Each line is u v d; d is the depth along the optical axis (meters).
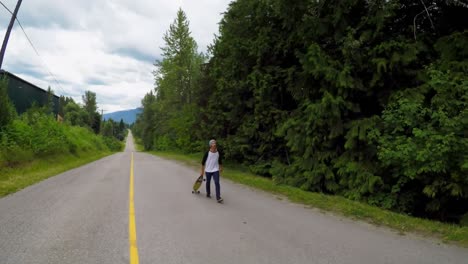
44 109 29.72
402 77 9.90
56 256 4.68
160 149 69.81
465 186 7.88
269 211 7.90
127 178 14.45
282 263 4.49
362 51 9.68
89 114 106.94
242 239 5.56
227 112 19.11
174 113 40.28
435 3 10.01
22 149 18.55
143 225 6.39
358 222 6.89
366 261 4.61
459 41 8.55
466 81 7.73
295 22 12.03
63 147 26.73
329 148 11.41
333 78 9.92
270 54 15.23
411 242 5.50
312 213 7.73
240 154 18.83
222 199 9.00
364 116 10.96
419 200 9.58
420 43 9.33
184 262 4.50
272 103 15.14
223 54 20.56
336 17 10.12
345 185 10.57
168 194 10.13
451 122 7.44
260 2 14.77
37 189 11.04
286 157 15.52
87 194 10.02
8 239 5.45
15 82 32.78
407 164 8.30
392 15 9.23
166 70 39.88
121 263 4.44
